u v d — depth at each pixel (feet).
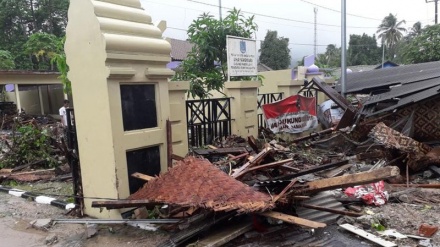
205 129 25.86
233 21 34.40
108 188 14.89
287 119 30.86
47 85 80.53
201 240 11.99
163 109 16.62
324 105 35.17
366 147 24.61
